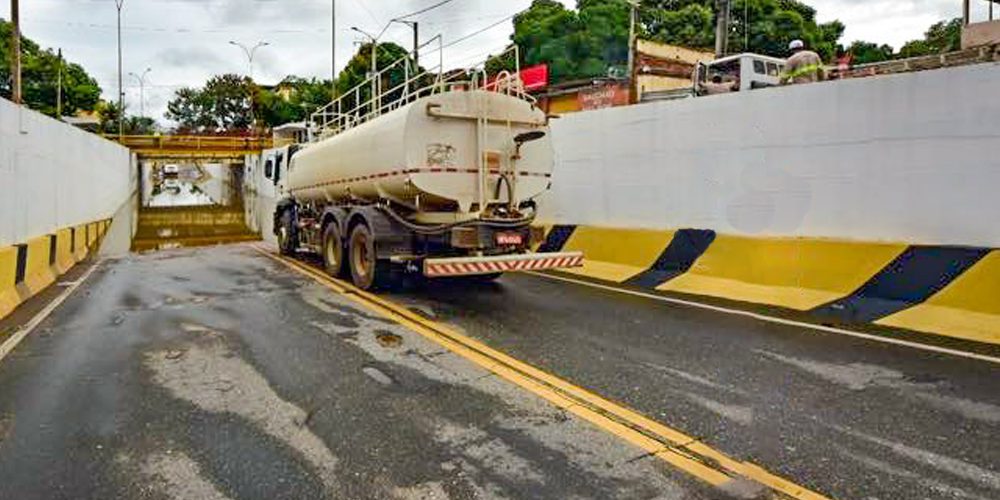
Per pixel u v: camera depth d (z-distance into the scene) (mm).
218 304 8773
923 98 7141
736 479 3457
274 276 11688
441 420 4324
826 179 8047
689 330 6906
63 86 58000
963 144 6852
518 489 3357
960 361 5602
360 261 10094
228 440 4027
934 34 38906
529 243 9016
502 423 4262
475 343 6387
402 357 5895
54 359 6004
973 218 6805
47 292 10203
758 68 15859
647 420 4301
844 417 4336
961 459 3682
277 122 67375
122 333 7074
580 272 11281
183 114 93125
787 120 8445
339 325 7309
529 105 9453
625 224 10883
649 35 40562
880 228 7555
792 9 42500
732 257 9000
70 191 15102
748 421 4281
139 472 3590
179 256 16297
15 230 9961
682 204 9914
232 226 35219
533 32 40906
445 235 8836
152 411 4555
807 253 8109
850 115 7781
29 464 3701
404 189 8914
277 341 6566
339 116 13133
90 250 17141
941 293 6816
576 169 11836
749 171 8922
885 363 5582
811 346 6180
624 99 22453
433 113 8703
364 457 3760
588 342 6410
